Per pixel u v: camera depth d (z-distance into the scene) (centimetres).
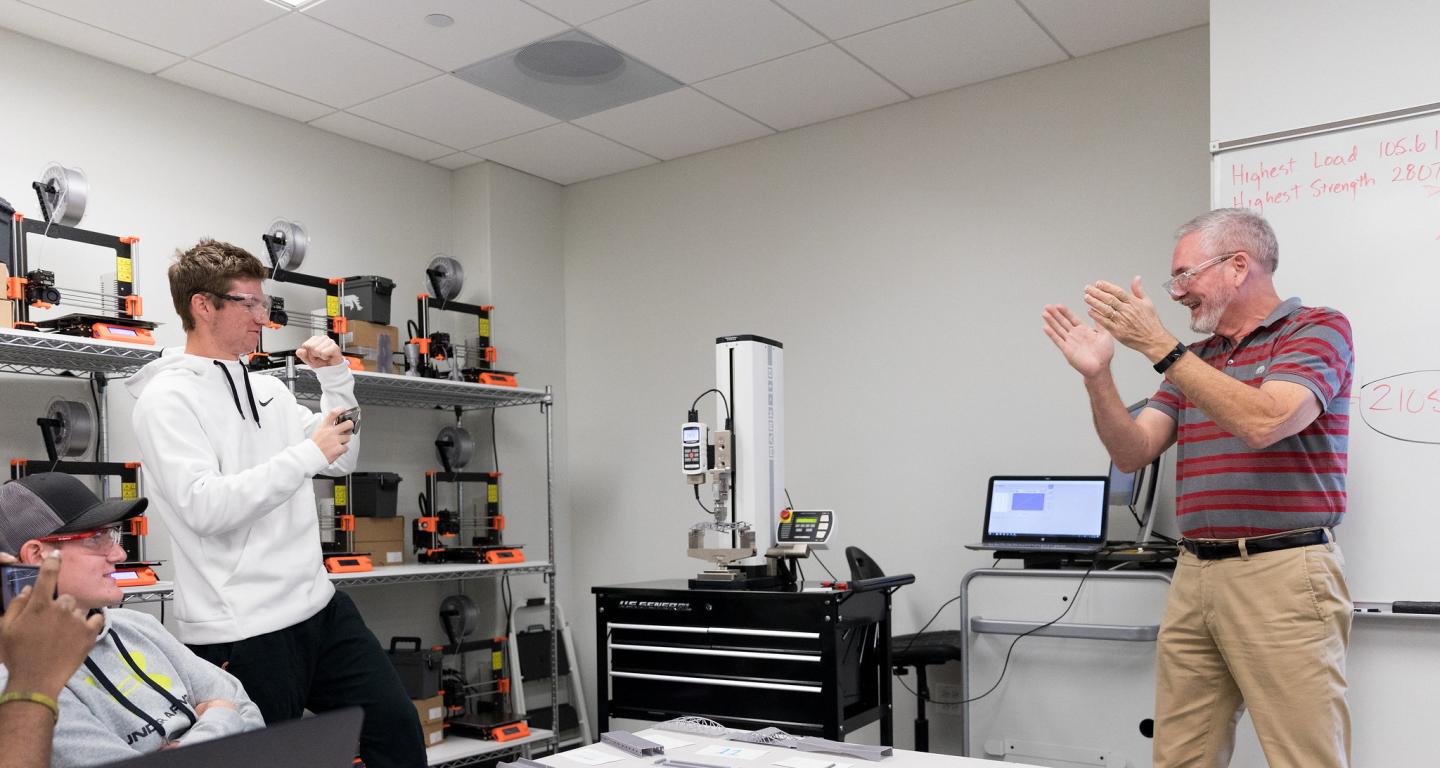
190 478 201
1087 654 296
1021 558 338
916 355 409
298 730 84
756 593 309
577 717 469
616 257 501
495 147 461
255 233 406
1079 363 218
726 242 465
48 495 151
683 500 469
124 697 158
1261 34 258
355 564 370
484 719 423
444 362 420
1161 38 362
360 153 451
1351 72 246
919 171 413
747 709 309
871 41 361
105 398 349
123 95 367
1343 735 198
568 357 514
